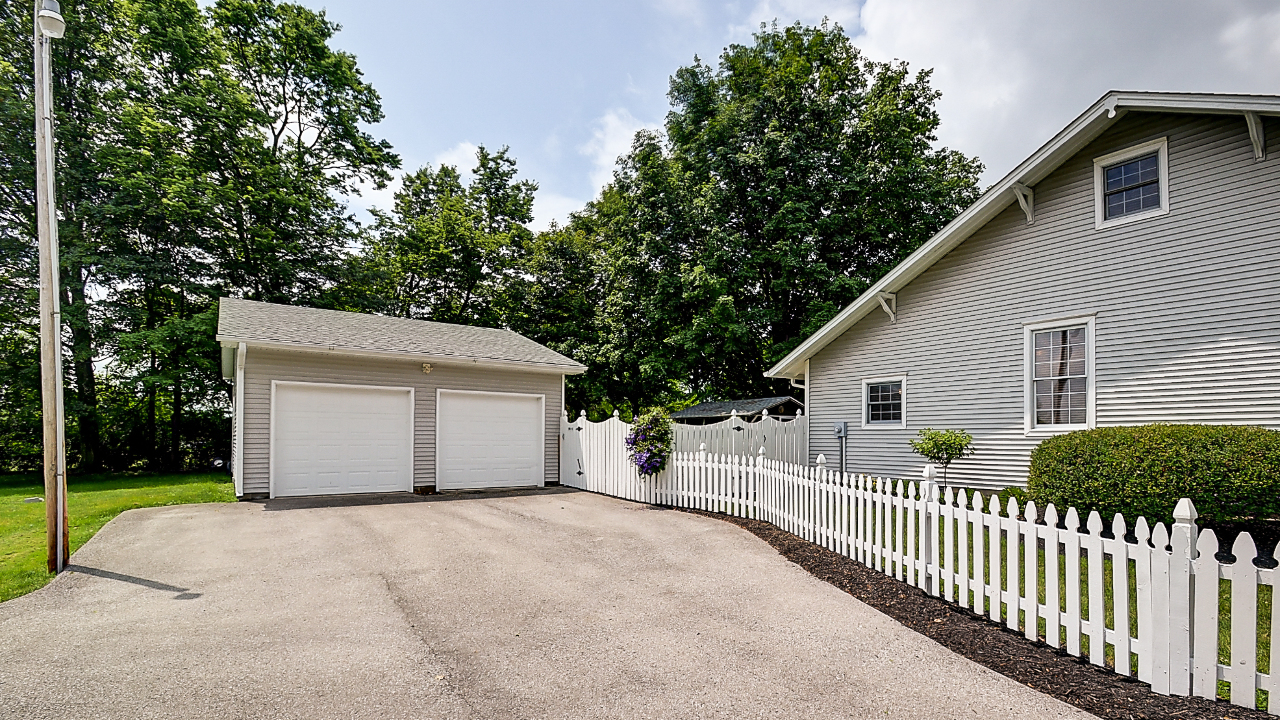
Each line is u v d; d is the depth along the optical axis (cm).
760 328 2189
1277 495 603
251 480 1093
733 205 2197
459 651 408
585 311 2703
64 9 1925
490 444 1369
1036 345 1033
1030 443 1025
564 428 1453
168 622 462
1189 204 860
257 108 2167
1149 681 351
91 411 1931
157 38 1991
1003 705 329
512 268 2939
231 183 2047
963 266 1134
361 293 2450
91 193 1964
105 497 1145
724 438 1280
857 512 646
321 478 1162
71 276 1862
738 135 2206
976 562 481
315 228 2355
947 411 1149
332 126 2514
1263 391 788
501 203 3166
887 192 2098
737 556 679
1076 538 396
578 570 620
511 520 900
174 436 2178
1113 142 940
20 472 1977
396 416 1252
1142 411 895
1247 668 319
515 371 1414
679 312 2145
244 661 388
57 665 379
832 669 379
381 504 1056
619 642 426
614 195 2616
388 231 2755
